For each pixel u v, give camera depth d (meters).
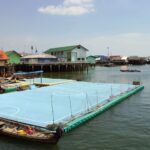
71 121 19.33
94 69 112.56
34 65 74.62
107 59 160.00
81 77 66.25
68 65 85.94
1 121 19.02
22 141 16.38
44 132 16.61
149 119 21.84
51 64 77.75
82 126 19.59
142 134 18.02
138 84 41.44
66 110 22.86
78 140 16.75
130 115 23.14
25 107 24.05
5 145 15.88
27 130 16.72
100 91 33.91
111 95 30.66
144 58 169.38
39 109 23.20
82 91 33.88
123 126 19.78
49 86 39.31
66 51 88.19
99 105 25.08
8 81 42.31
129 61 156.25
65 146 15.80
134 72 87.62
